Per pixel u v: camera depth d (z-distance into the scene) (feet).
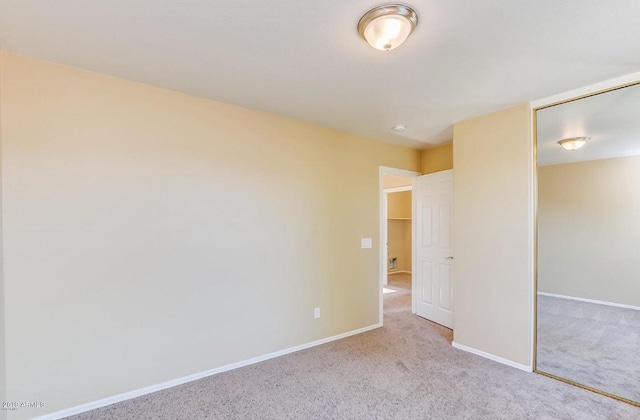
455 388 7.91
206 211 8.67
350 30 5.57
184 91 8.28
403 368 9.05
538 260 8.83
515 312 9.06
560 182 8.75
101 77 7.32
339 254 11.62
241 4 4.87
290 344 10.24
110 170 7.37
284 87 8.00
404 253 26.18
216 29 5.56
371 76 7.35
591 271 8.59
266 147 9.85
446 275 12.89
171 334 8.07
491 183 9.68
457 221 10.60
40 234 6.60
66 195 6.88
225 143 9.05
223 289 8.92
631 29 5.45
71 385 6.87
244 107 9.42
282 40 5.90
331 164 11.46
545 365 8.83
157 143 7.99
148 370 7.75
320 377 8.52
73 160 6.97
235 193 9.20
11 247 6.33
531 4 4.81
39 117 6.66
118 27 5.51
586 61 6.61
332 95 8.49
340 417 6.75
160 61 6.73
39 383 6.56
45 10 5.01
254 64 6.83
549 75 7.26
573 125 8.50
